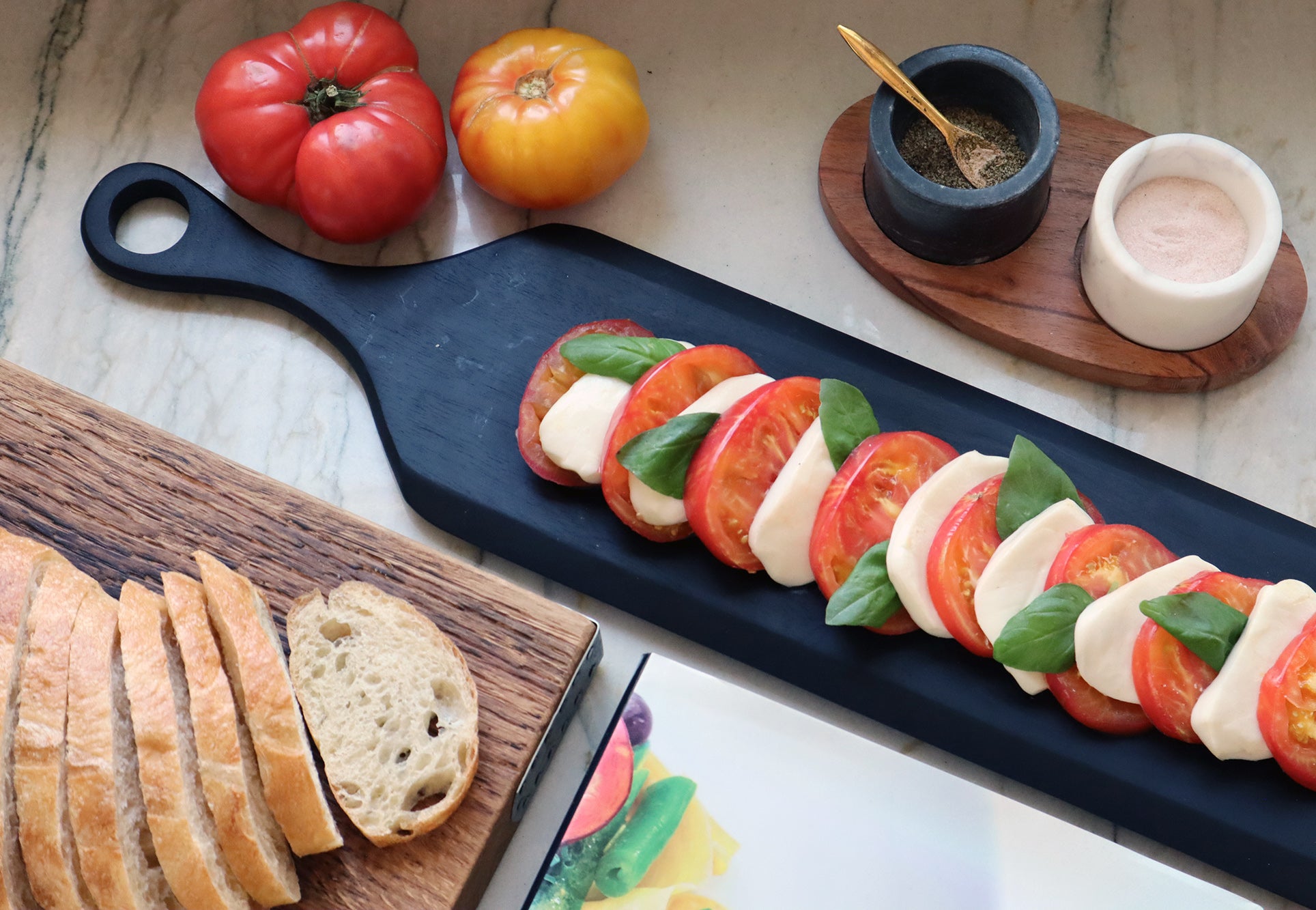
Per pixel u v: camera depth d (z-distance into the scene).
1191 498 1.27
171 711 1.04
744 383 1.20
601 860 1.10
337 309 1.36
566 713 1.21
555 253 1.38
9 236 1.46
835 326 1.40
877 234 1.38
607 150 1.33
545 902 1.09
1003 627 1.09
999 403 1.31
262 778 1.06
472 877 1.12
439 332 1.35
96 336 1.42
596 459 1.20
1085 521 1.14
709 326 1.35
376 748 1.11
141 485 1.24
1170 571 1.11
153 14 1.53
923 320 1.39
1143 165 1.28
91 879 1.01
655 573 1.23
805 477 1.15
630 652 1.29
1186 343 1.30
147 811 1.02
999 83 1.31
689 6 1.52
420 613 1.15
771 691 1.26
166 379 1.40
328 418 1.38
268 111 1.32
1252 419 1.34
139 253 1.43
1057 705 1.18
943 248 1.34
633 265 1.38
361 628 1.15
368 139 1.29
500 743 1.14
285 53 1.34
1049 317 1.34
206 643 1.07
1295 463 1.33
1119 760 1.16
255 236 1.39
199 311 1.43
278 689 1.06
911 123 1.35
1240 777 1.15
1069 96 1.46
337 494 1.35
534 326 1.35
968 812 1.13
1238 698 1.08
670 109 1.49
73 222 1.46
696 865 1.11
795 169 1.46
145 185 1.42
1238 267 1.26
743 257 1.43
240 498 1.23
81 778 1.02
